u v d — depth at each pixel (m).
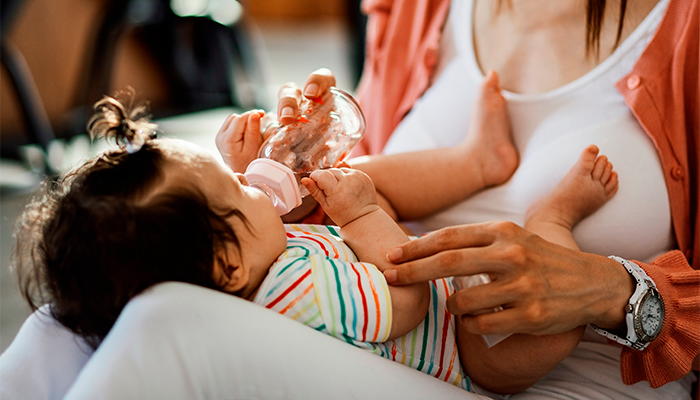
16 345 0.75
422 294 0.76
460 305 0.69
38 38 3.46
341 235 0.84
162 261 0.68
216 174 0.73
